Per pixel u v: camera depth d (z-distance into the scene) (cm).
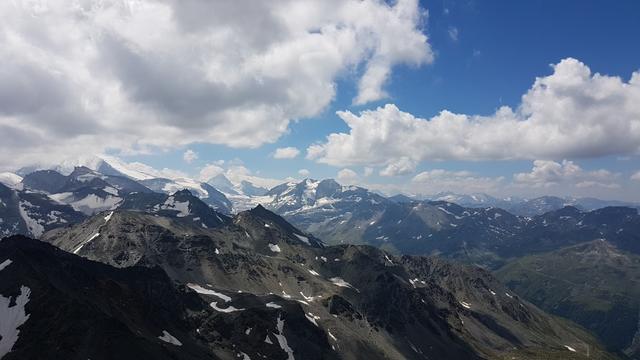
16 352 15775
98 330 17100
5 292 18050
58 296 17950
